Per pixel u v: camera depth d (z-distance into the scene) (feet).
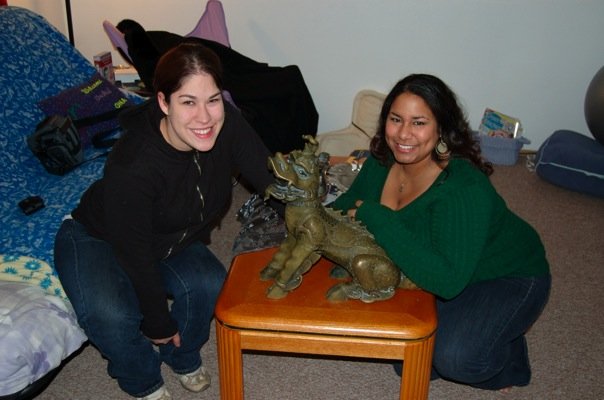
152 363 5.09
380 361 5.96
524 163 10.82
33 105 7.46
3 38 7.43
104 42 11.20
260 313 4.26
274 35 10.92
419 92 4.26
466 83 10.93
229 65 9.62
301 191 4.13
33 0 10.52
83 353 6.05
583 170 9.41
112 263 4.93
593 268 7.61
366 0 10.50
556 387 5.63
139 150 4.43
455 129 4.46
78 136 7.11
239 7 10.76
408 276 4.32
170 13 10.92
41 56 7.82
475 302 4.93
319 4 10.62
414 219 4.53
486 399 5.50
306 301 4.40
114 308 4.73
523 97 10.93
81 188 6.52
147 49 8.66
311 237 4.24
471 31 10.53
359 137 10.82
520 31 10.44
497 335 4.85
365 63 10.95
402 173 4.93
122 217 4.38
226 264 7.62
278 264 4.62
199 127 4.23
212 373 5.82
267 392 5.56
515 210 9.09
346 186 6.47
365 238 4.35
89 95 7.84
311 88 11.26
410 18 10.56
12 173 6.75
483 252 4.86
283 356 6.03
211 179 4.89
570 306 6.86
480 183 4.39
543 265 5.05
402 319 4.21
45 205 6.20
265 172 5.14
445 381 5.72
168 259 5.26
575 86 10.72
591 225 8.67
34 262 5.29
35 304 4.76
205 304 5.19
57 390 5.56
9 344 4.38
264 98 9.19
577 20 10.25
